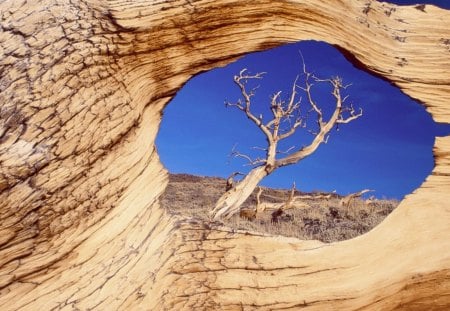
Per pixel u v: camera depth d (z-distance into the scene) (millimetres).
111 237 2822
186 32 2922
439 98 3898
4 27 2678
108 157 2803
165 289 2939
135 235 2930
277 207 13984
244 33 3070
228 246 3117
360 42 3557
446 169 3793
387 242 3555
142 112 3045
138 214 2979
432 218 3715
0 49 2602
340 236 9758
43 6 2742
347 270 3385
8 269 2479
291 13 3127
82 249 2709
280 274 3191
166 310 2918
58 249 2605
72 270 2658
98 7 2777
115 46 2779
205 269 3049
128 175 2926
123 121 2865
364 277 3436
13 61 2570
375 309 3570
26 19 2693
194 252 3051
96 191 2734
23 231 2475
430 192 3775
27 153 2465
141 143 3041
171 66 3014
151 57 2916
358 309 3453
